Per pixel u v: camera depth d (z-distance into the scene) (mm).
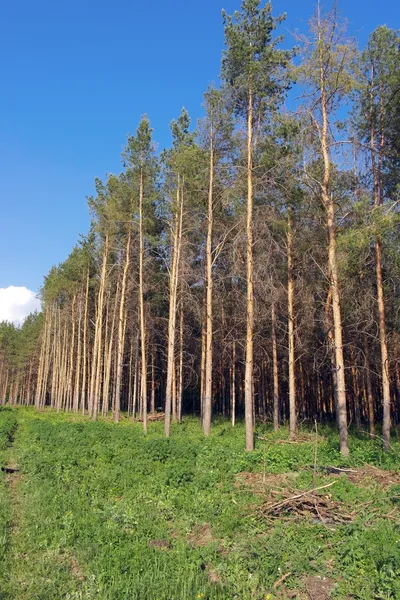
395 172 18750
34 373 77750
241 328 29141
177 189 24812
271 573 7293
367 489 10789
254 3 19016
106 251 34000
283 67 19047
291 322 22891
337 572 7207
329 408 41438
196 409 53656
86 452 16156
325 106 16766
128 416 38938
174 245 25109
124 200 28172
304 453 15328
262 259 21297
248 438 16984
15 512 10156
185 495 11141
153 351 41281
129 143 26656
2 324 88688
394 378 31281
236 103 20281
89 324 52250
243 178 20234
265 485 11508
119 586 6625
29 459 15484
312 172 17484
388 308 20859
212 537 8812
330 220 16719
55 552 7941
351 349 24719
